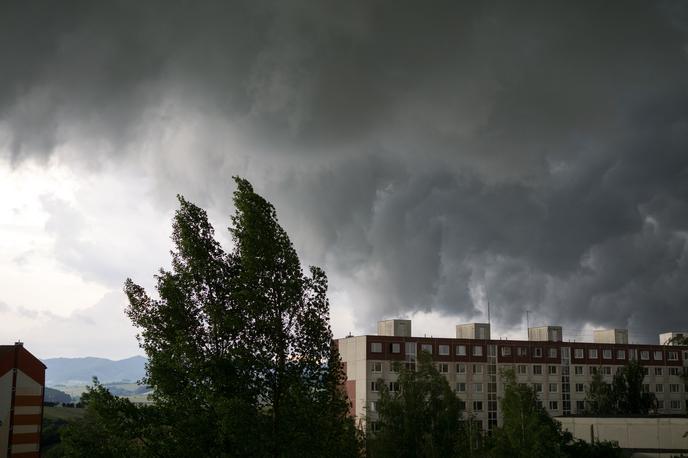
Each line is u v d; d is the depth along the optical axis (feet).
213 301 138.92
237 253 144.97
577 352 502.38
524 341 485.56
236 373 131.03
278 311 137.39
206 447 127.03
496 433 250.98
